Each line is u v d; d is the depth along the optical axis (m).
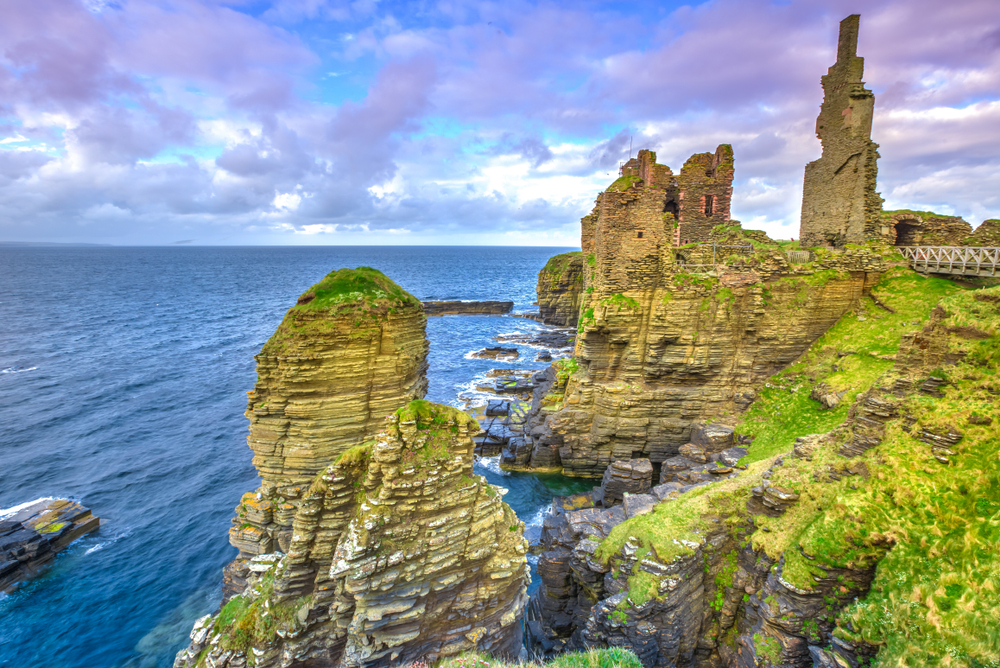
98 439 52.97
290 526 24.72
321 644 17.59
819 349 41.97
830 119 47.69
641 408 43.09
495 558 18.58
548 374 61.69
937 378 21.67
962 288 40.16
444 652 18.05
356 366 24.61
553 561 27.44
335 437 24.80
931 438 20.14
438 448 17.55
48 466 46.91
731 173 54.84
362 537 16.11
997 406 19.44
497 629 19.16
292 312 24.22
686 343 42.47
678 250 47.06
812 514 21.84
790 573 20.06
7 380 72.62
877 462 20.94
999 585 15.44
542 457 46.00
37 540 34.12
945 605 15.92
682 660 22.88
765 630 20.48
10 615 29.70
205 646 18.16
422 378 29.50
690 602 22.95
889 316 40.81
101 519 38.84
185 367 81.94
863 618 17.33
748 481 26.72
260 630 17.22
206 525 38.41
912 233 47.41
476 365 84.88
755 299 41.97
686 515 24.92
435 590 17.39
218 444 52.25
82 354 90.00
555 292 122.94
